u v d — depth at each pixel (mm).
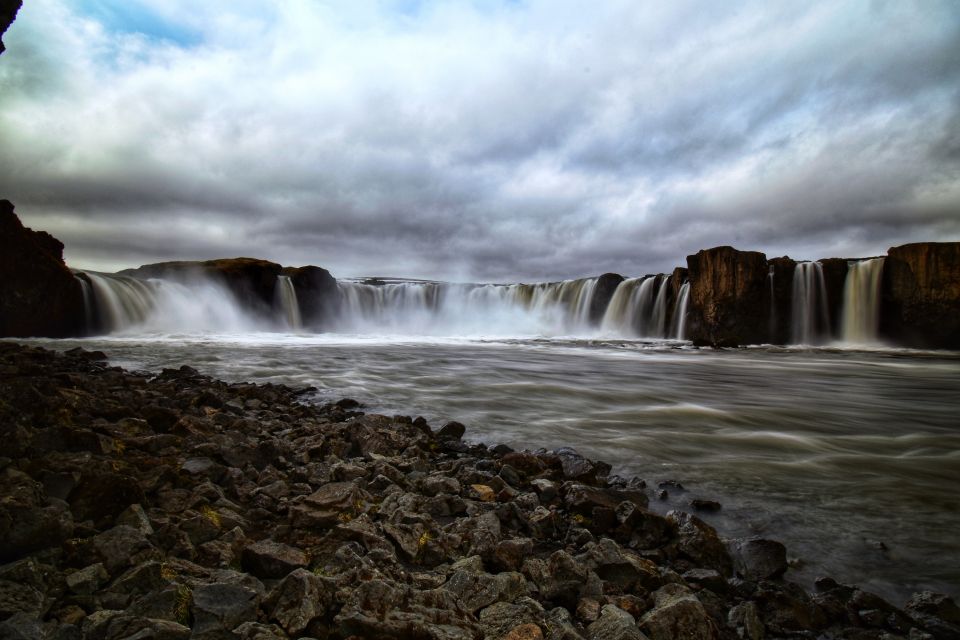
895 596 4582
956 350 40500
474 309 63031
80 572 3131
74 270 35125
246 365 20125
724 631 3768
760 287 45469
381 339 45781
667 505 6605
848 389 19375
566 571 3951
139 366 18453
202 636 2768
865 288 44125
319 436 7832
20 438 4914
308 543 4348
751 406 14125
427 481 6160
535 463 7430
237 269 47969
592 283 57969
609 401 14344
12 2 9062
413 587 3646
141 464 5293
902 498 6918
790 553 5336
